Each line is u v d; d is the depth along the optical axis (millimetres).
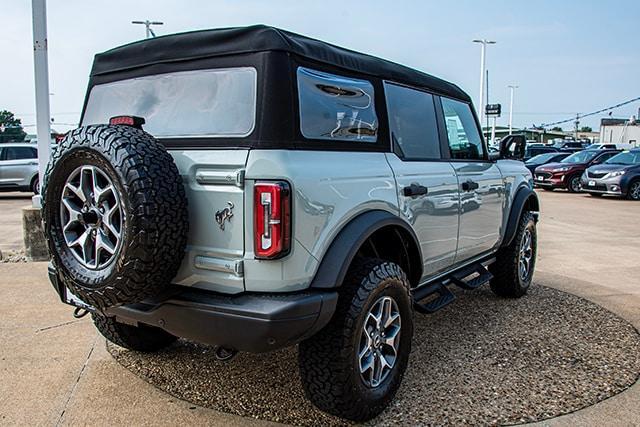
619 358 3779
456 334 4223
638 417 2982
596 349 3938
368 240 3207
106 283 2400
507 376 3461
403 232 3215
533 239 5449
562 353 3854
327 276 2584
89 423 2865
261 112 2512
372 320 2895
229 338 2467
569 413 3008
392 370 3051
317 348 2723
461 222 4000
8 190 14922
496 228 4691
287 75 2584
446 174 3775
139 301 2504
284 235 2410
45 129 6816
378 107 3240
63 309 4773
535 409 3041
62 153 2504
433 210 3568
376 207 2969
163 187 2359
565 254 7598
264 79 2555
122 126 2523
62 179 2547
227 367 3541
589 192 16328
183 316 2535
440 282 4016
